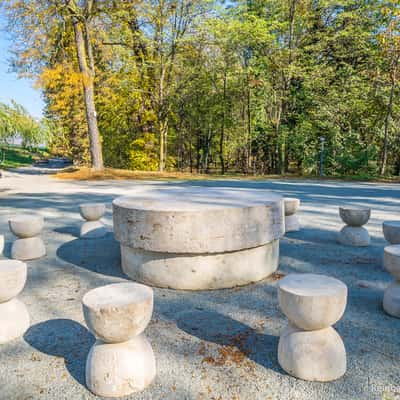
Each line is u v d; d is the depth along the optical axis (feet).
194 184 51.52
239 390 7.54
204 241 12.21
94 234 21.42
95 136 64.23
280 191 43.14
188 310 11.35
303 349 7.91
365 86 71.00
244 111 85.05
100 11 60.39
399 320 10.71
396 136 69.21
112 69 70.74
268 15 79.05
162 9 66.03
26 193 42.47
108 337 7.50
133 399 7.32
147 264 13.28
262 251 13.87
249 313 11.14
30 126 107.45
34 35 54.39
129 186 49.24
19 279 9.97
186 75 75.66
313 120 75.36
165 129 80.38
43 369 8.40
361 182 56.49
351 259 16.75
